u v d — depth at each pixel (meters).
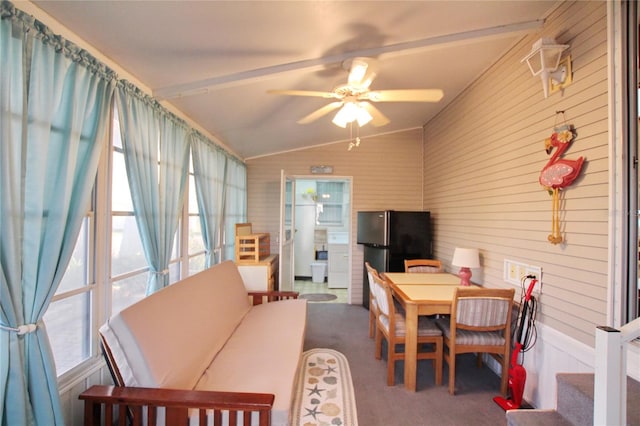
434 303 2.53
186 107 2.90
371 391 2.51
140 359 1.52
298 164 5.14
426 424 2.11
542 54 2.02
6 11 1.24
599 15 1.79
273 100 2.99
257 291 3.69
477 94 3.15
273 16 1.77
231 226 4.46
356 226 5.04
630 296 1.68
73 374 1.71
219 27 1.80
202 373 1.88
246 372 1.90
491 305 2.39
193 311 2.11
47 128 1.41
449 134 3.88
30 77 1.35
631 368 1.62
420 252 4.36
